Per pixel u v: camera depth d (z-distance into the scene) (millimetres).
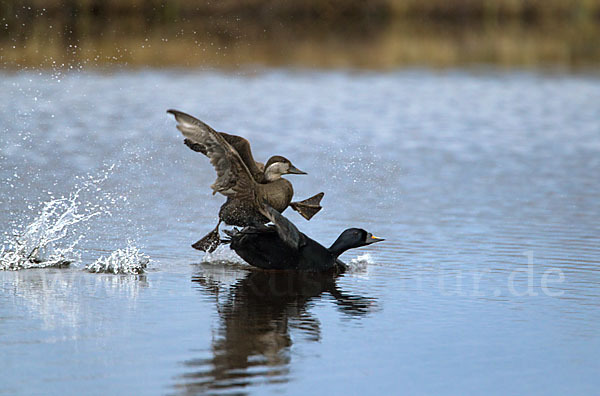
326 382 7375
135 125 23438
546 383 7445
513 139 22812
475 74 34875
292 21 47438
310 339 8523
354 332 8766
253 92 29312
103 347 8117
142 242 12688
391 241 12992
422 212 14984
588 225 13945
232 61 36062
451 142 22297
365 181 17625
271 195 11375
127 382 7266
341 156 20266
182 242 12797
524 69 36562
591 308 9641
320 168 18875
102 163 18750
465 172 18719
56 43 35438
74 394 6977
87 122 23562
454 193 16625
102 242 12570
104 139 21500
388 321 9141
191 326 8859
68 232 13016
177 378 7387
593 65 38156
